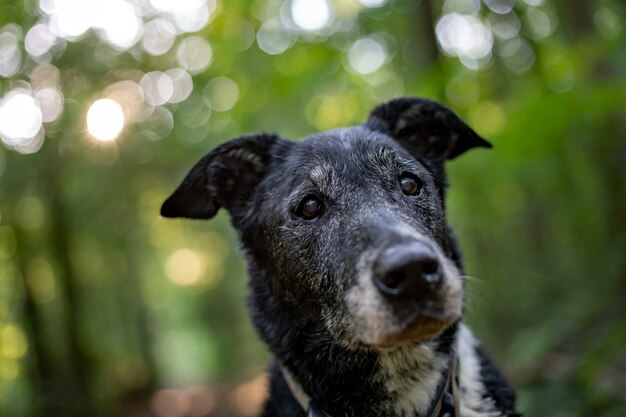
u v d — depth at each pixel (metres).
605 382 0.67
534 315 1.32
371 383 0.43
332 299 0.40
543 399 0.72
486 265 1.49
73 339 1.68
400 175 0.42
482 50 1.38
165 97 1.45
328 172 0.42
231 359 3.76
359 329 0.36
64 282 1.68
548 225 1.54
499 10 1.23
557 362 0.80
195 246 3.19
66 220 1.68
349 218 0.40
